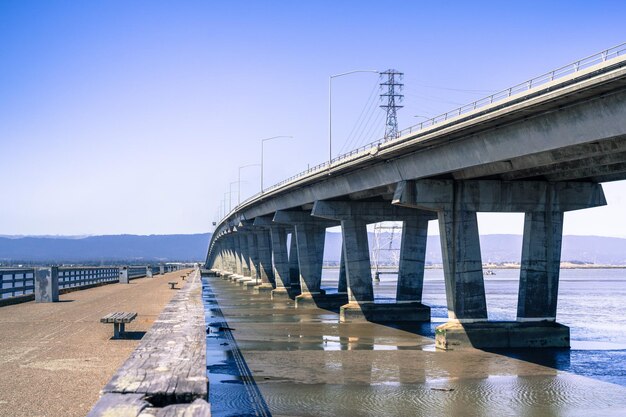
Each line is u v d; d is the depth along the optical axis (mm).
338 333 43594
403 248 53188
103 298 52438
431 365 30562
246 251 134250
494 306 75312
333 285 128375
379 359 32219
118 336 26516
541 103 26547
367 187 48781
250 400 22141
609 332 46500
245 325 48906
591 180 38406
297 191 67062
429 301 81375
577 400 23328
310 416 20234
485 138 32719
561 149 30188
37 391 16438
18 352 22875
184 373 10750
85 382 17594
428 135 35188
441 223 38594
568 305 79312
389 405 22047
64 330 29469
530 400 23219
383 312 52531
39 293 46875
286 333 43438
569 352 35219
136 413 8094
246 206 95250
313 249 72000
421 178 39625
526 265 37562
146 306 43812
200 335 15898
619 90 24141
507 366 30453
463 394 24094
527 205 37969
